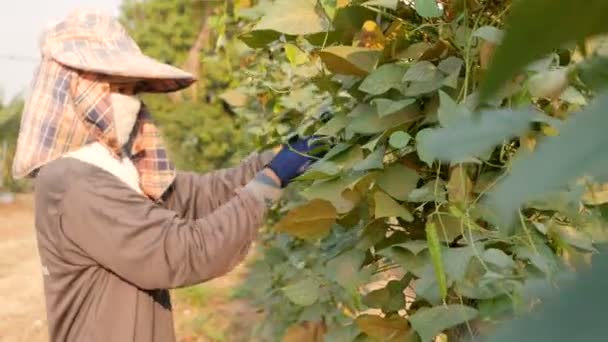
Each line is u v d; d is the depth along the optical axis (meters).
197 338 5.12
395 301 1.26
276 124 2.24
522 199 0.20
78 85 1.74
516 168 0.21
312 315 1.91
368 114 1.17
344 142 1.27
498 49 0.19
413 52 1.16
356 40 1.22
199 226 1.62
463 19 1.12
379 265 1.36
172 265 1.60
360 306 1.24
